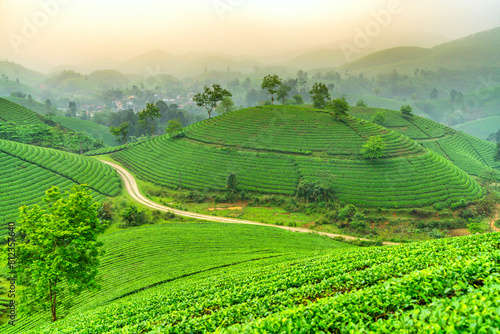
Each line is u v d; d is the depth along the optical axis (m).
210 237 57.12
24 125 133.88
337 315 9.91
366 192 83.56
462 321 7.24
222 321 13.51
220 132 126.12
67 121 197.12
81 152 137.12
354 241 63.66
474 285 10.53
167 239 55.09
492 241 17.06
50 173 89.56
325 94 160.75
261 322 10.39
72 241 26.11
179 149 118.81
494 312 7.22
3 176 81.31
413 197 80.62
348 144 106.25
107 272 43.34
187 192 93.56
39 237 25.59
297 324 9.77
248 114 139.75
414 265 16.05
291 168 97.88
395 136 109.88
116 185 96.56
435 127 156.38
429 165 93.12
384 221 73.50
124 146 137.50
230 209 84.12
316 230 71.69
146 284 37.41
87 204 28.39
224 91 147.75
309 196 83.94
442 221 71.38
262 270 28.69
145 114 144.62
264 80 149.88
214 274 36.19
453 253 16.41
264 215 79.88
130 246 52.03
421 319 8.02
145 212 76.62
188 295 23.66
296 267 25.83
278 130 119.94
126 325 17.34
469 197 80.06
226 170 101.06
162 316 17.55
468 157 127.06
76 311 32.69
